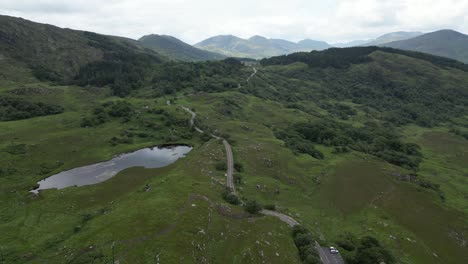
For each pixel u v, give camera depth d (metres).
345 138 197.62
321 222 100.38
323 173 142.00
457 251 91.25
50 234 85.12
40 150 154.88
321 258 77.81
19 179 125.44
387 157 175.62
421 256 84.75
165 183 110.12
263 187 118.19
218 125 198.00
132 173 135.12
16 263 72.38
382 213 107.69
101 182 125.69
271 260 72.31
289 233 86.25
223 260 70.56
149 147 171.25
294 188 125.69
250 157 146.50
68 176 133.00
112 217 85.25
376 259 75.88
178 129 194.00
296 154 160.00
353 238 90.25
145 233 73.75
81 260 66.50
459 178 162.00
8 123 188.62
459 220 107.81
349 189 126.56
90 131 185.25
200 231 76.62
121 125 198.50
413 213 109.44
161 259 64.88
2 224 91.56
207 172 124.38
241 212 92.94
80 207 103.62
